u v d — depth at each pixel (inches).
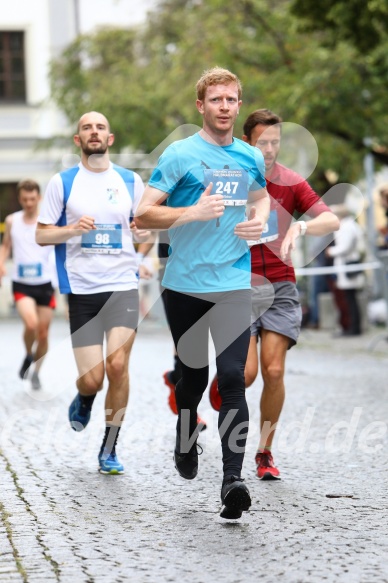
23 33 2834.6
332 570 389.7
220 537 441.7
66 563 402.3
